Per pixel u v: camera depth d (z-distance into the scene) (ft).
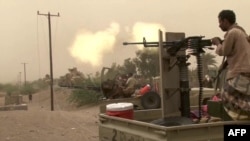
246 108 13.84
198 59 16.44
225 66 15.06
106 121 17.33
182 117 15.85
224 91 14.51
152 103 22.63
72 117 55.62
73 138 37.22
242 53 13.96
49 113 60.70
